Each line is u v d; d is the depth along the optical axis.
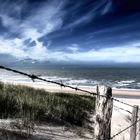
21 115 5.71
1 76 99.00
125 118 11.93
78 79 88.88
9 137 4.06
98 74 135.88
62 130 5.86
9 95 7.23
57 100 9.23
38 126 5.48
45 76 108.31
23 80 73.19
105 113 3.93
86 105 11.28
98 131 4.00
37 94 9.95
